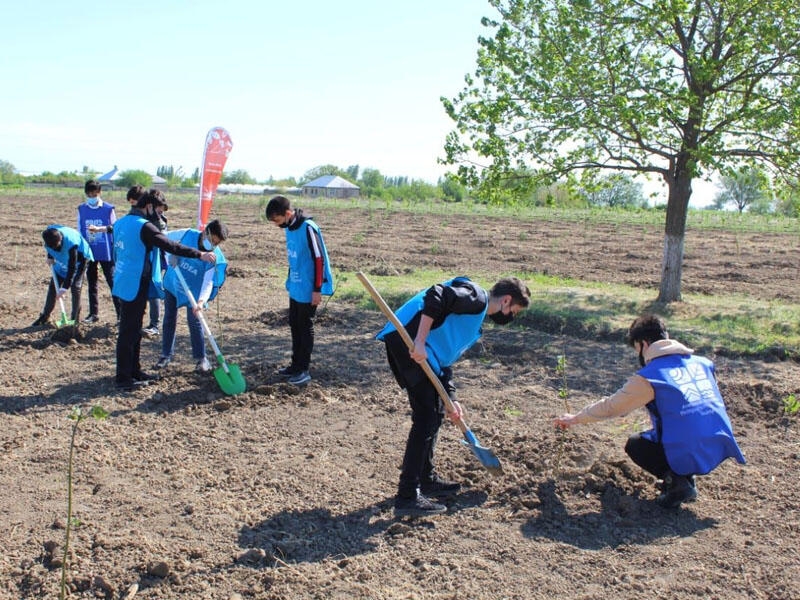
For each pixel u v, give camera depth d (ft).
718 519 14.76
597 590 12.25
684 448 14.42
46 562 12.80
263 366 25.05
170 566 12.68
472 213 120.16
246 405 21.36
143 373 23.40
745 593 12.19
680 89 33.86
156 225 23.25
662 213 123.85
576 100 34.83
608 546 13.69
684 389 14.60
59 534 13.78
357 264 52.49
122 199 136.26
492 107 35.58
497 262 55.83
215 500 15.42
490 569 12.87
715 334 29.60
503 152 36.63
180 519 14.56
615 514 14.80
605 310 34.17
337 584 12.34
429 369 14.26
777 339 28.84
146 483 16.19
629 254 62.54
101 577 12.24
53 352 26.66
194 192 209.67
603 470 16.21
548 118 35.47
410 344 14.23
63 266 29.91
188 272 24.43
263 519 14.62
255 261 52.80
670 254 36.76
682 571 12.84
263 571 12.68
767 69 33.32
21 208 103.65
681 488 14.80
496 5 35.88
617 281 47.52
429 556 13.28
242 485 16.17
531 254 61.41
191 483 16.24
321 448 18.40
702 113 33.35
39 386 22.82
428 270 50.16
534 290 40.37
